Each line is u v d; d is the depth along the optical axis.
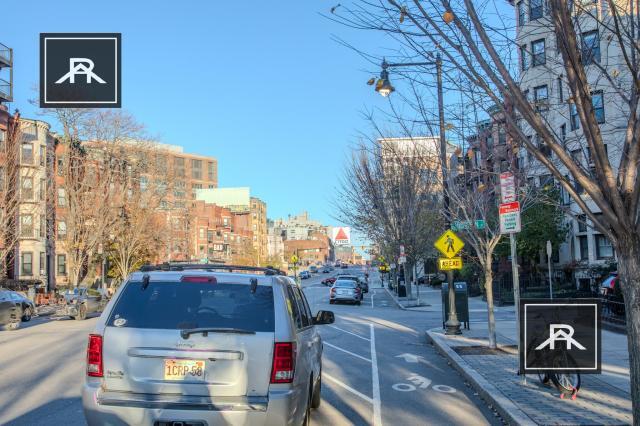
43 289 42.62
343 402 8.86
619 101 14.48
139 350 5.25
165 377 5.21
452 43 5.85
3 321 21.91
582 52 6.49
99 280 51.50
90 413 5.16
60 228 46.06
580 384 8.87
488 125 10.27
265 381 5.21
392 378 10.95
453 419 7.86
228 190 136.00
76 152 41.41
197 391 5.17
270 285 5.71
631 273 5.46
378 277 108.06
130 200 44.81
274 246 157.62
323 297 46.78
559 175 5.66
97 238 40.41
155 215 48.53
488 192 13.57
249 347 5.25
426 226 34.12
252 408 5.06
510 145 10.28
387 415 8.08
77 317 28.00
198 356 5.21
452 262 17.11
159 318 5.44
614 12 5.27
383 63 7.07
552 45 8.95
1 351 15.07
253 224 136.38
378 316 26.27
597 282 27.86
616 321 16.48
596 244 31.78
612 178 5.40
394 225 35.25
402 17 5.98
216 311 5.49
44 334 20.16
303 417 5.79
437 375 11.29
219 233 108.06
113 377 5.25
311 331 6.97
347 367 12.23
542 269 36.19
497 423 7.65
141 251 47.34
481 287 35.12
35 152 41.38
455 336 16.52
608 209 5.41
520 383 9.41
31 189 34.91
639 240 5.44
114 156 43.16
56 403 8.63
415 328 20.75
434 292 49.03
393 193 34.03
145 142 45.34
